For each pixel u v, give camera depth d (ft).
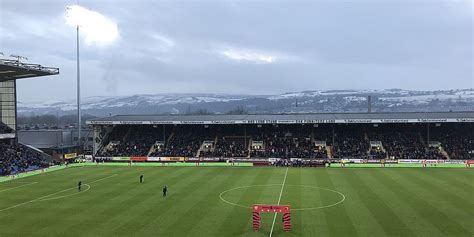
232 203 153.48
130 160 309.22
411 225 120.67
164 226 122.52
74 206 151.43
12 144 306.96
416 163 276.00
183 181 208.95
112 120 333.01
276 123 311.68
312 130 337.93
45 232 118.01
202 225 123.24
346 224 122.72
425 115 317.63
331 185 192.34
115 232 116.98
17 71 247.91
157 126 360.07
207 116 350.23
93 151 336.49
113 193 176.86
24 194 177.68
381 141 313.73
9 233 117.50
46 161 296.10
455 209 139.64
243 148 316.60
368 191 175.01
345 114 347.97
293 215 134.51
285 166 273.54
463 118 289.74
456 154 287.48
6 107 311.27
